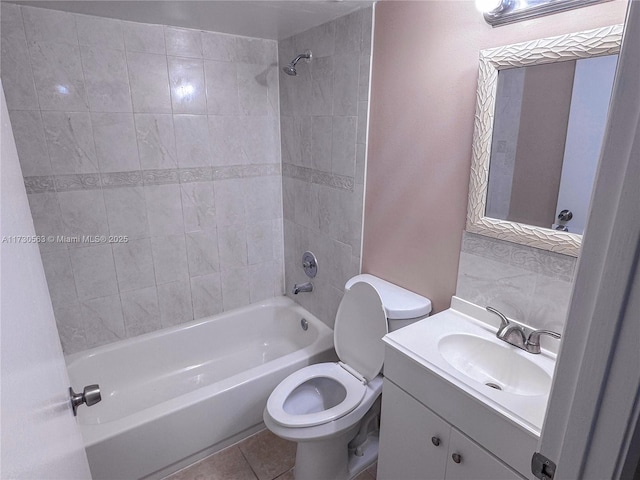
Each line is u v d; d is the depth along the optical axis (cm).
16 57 170
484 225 137
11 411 46
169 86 208
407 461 143
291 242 266
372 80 176
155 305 235
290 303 273
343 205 209
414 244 172
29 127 178
